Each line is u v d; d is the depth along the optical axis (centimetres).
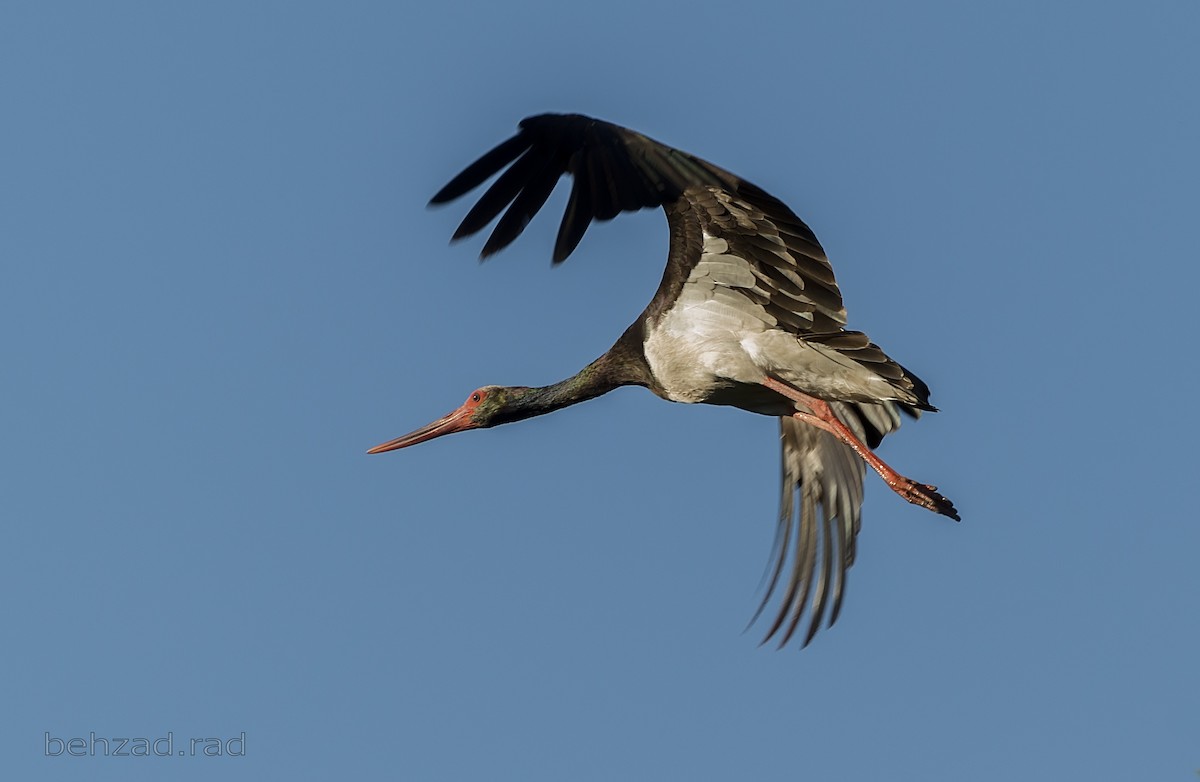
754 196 1207
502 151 1026
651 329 1388
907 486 1355
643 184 1010
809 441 1572
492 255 1018
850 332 1299
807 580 1560
